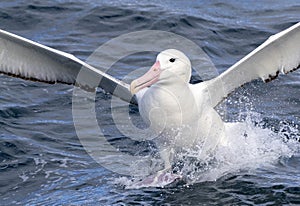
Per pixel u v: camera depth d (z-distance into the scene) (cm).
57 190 1290
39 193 1281
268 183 1278
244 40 2009
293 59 1362
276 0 2302
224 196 1244
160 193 1266
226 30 2048
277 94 1669
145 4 2208
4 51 1337
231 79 1373
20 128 1523
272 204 1205
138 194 1265
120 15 2120
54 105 1639
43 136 1495
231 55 1936
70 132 1516
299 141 1452
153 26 2061
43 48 1320
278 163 1364
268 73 1383
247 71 1369
